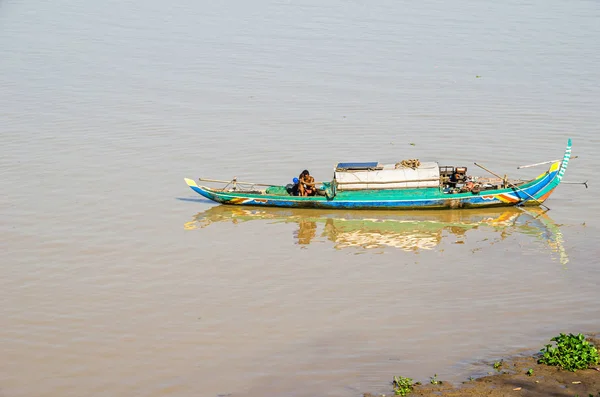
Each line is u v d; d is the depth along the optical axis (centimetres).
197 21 6241
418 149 3541
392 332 2000
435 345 1916
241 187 3138
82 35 5809
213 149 3572
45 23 6197
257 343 1964
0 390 1769
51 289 2288
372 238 2722
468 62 5000
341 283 2327
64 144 3628
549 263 2438
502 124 3853
